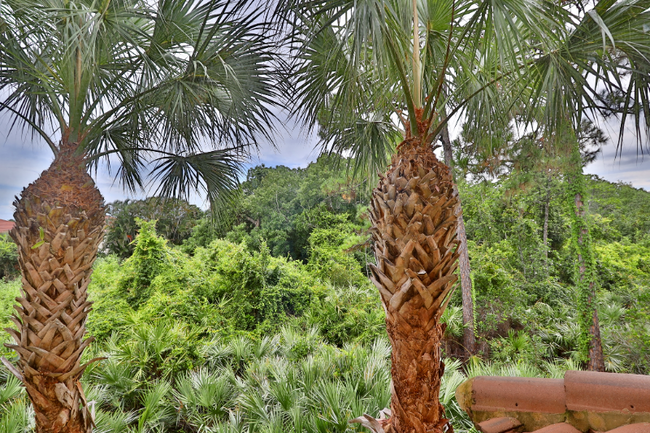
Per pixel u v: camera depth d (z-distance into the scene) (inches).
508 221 438.3
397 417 84.4
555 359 313.9
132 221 614.2
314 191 836.6
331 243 631.2
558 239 516.1
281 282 370.3
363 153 159.9
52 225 100.4
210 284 327.0
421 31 127.1
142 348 202.4
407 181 80.0
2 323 265.0
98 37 106.7
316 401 152.4
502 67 87.1
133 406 185.5
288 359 214.7
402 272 77.9
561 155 276.5
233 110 140.0
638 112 101.3
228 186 172.7
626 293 343.0
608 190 458.0
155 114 134.6
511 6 85.1
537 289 410.0
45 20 95.4
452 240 83.0
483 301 381.1
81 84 112.7
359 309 328.8
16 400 148.6
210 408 165.2
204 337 243.1
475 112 137.9
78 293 105.3
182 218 328.5
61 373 100.3
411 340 78.7
